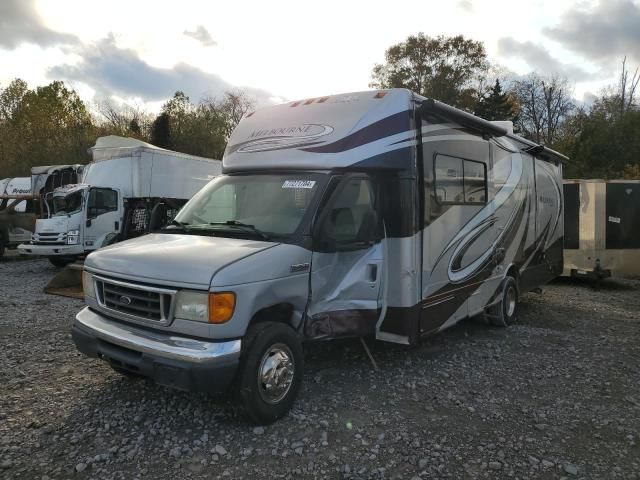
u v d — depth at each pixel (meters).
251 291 4.01
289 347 4.38
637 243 12.05
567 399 5.02
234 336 3.94
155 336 4.07
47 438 4.00
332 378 5.43
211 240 4.60
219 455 3.80
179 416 4.41
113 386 5.05
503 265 7.68
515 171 7.99
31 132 34.12
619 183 12.02
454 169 6.18
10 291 10.57
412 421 4.45
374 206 5.25
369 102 5.40
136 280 4.17
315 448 3.94
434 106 5.54
